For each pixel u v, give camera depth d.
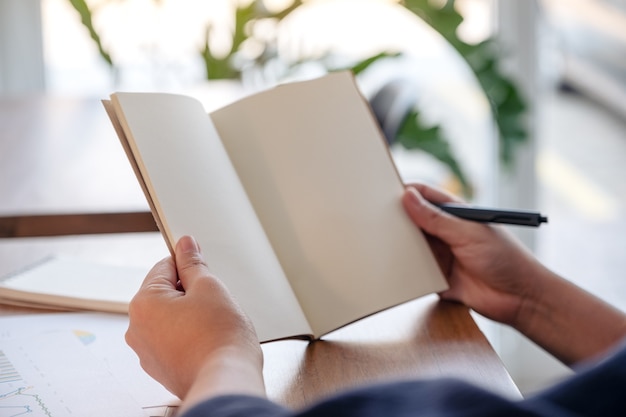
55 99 2.35
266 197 0.87
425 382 0.37
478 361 0.77
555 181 2.96
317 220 0.87
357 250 0.87
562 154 2.96
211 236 0.77
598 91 2.94
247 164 0.88
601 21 2.89
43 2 2.85
